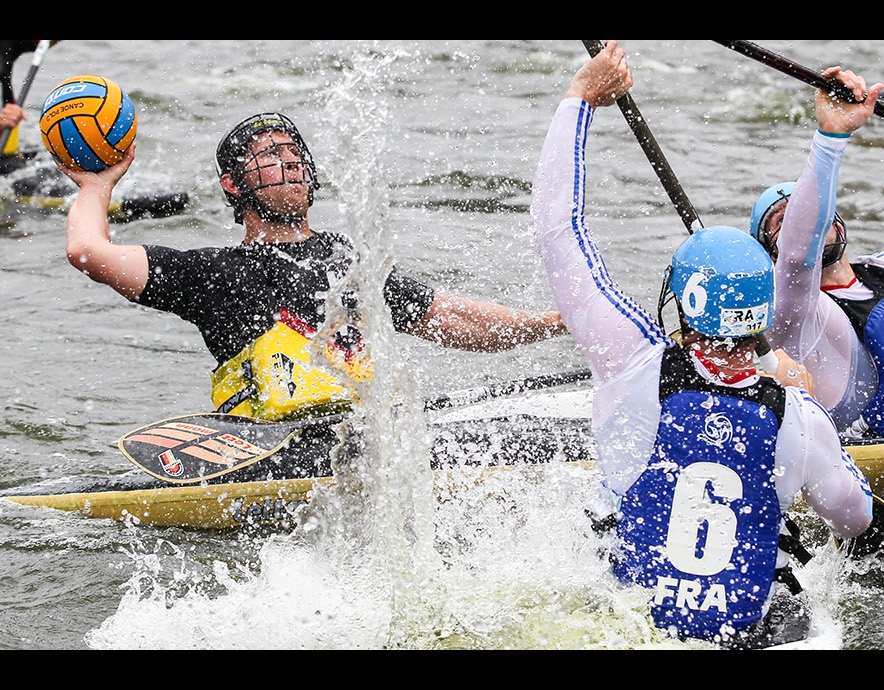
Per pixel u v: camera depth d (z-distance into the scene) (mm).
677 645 10883
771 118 40125
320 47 51156
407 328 16156
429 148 36500
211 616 12688
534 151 36125
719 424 10695
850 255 27125
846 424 15719
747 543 10805
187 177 35125
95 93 14812
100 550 14672
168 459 15109
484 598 12156
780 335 14578
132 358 22938
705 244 10781
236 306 15484
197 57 50031
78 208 14906
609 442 11086
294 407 15414
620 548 11211
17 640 12289
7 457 18141
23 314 25297
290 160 15258
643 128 14734
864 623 12500
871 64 46125
